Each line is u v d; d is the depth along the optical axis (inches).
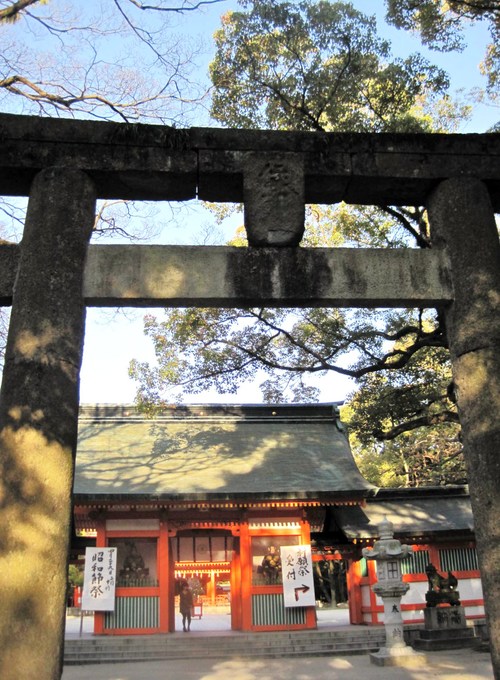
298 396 835.4
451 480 1424.7
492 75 670.5
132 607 858.8
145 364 804.6
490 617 224.2
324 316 711.7
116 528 887.7
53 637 210.1
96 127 269.9
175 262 258.5
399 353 647.1
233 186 283.4
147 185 277.6
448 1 570.3
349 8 574.6
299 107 602.5
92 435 1099.3
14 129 265.0
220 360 733.9
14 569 210.2
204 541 976.3
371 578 941.2
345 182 283.1
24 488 218.2
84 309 253.0
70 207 257.6
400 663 676.1
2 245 258.5
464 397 250.5
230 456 1039.6
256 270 261.0
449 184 277.4
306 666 680.4
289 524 917.8
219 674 620.7
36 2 434.0
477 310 255.8
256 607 878.4
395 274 264.8
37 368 231.6
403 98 605.3
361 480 949.8
